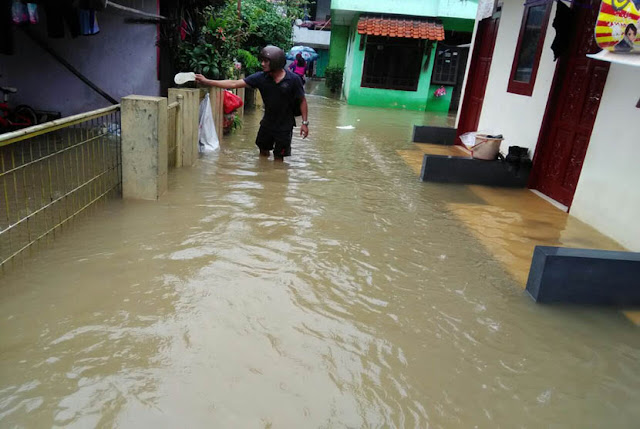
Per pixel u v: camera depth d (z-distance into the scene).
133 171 5.29
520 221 5.85
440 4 18.38
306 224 5.11
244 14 15.02
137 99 5.09
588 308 3.90
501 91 8.88
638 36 4.12
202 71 8.98
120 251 4.14
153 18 8.61
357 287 3.92
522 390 2.91
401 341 3.27
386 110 18.58
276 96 7.24
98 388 2.61
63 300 3.38
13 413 2.41
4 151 6.95
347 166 7.96
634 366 3.23
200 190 5.90
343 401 2.68
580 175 6.08
